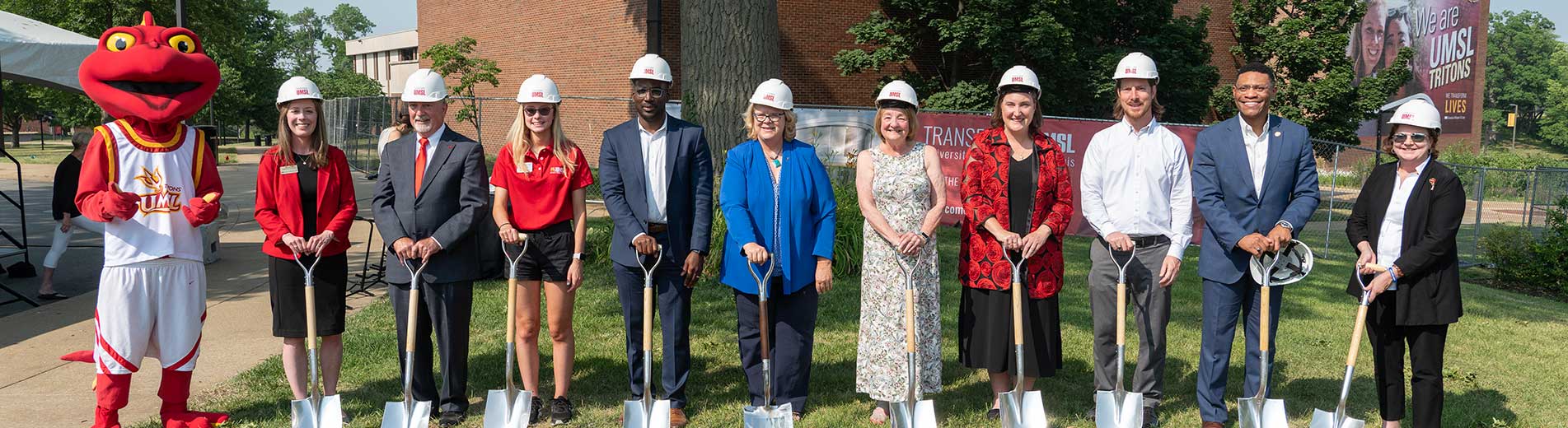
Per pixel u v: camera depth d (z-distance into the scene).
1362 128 36.38
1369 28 39.50
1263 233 4.44
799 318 4.72
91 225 7.83
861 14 23.12
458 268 4.51
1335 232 15.28
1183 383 5.62
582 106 24.41
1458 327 7.72
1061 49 20.06
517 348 4.72
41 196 18.59
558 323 4.68
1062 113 20.81
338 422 4.27
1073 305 8.05
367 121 24.27
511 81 27.33
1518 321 8.06
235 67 43.47
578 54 24.41
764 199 4.57
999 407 4.78
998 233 4.46
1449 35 41.81
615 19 22.92
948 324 7.31
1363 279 4.42
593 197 15.67
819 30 22.86
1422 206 4.22
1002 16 20.22
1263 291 4.32
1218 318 4.55
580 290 8.12
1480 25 43.00
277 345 6.19
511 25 27.02
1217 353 4.59
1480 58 43.09
